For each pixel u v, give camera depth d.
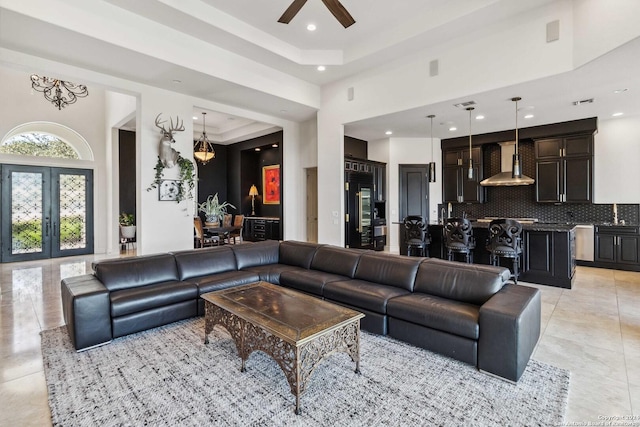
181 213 5.54
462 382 2.28
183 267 3.76
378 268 3.54
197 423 1.86
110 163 7.87
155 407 2.01
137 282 3.36
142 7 3.83
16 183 6.95
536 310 2.65
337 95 6.21
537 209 7.04
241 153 10.45
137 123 5.14
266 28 4.69
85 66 4.43
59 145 7.64
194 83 5.05
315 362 2.09
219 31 4.36
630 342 2.91
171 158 5.25
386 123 6.29
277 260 4.67
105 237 8.12
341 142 6.22
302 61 5.34
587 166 6.11
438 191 8.12
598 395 2.14
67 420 1.89
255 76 5.30
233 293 2.94
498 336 2.30
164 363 2.54
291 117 7.20
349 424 1.85
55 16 3.39
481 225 5.39
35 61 4.12
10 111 6.86
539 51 3.92
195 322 3.41
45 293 4.48
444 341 2.59
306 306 2.58
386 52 4.89
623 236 5.81
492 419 1.89
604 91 4.44
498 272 2.88
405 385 2.24
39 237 7.23
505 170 7.20
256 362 2.56
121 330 2.95
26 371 2.45
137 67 4.46
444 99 4.79
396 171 8.09
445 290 3.01
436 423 1.86
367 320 3.08
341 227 6.23
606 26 3.26
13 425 1.87
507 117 5.88
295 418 1.91
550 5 3.79
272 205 10.23
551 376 2.35
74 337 2.71
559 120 6.16
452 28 4.19
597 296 4.29
